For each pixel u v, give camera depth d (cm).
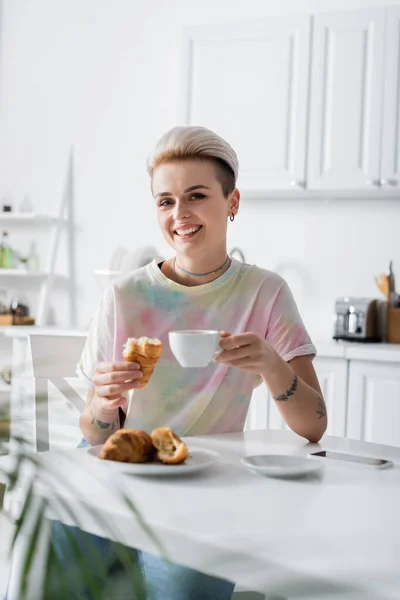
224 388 145
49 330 340
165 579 110
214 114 323
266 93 314
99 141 395
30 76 412
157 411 144
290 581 67
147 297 152
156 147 148
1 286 417
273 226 352
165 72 378
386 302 319
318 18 305
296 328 151
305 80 307
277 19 312
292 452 121
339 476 103
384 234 332
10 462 86
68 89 403
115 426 139
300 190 315
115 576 67
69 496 82
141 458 103
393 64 294
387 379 277
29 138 412
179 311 151
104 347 149
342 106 303
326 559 67
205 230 148
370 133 299
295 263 348
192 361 115
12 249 414
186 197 146
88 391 147
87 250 396
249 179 318
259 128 316
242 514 81
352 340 314
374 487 97
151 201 382
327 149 306
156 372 145
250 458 109
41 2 409
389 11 295
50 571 52
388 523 79
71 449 112
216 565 71
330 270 342
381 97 296
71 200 400
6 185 418
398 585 64
